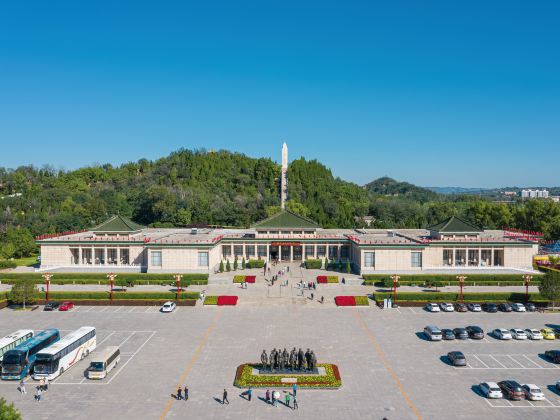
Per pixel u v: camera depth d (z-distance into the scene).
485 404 59.34
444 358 74.44
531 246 139.88
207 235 157.12
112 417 55.62
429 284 121.19
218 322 92.69
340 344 80.25
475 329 83.94
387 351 77.19
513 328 88.38
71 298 106.62
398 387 64.00
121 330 87.50
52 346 69.06
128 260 142.00
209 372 68.62
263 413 56.91
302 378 65.69
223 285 122.25
